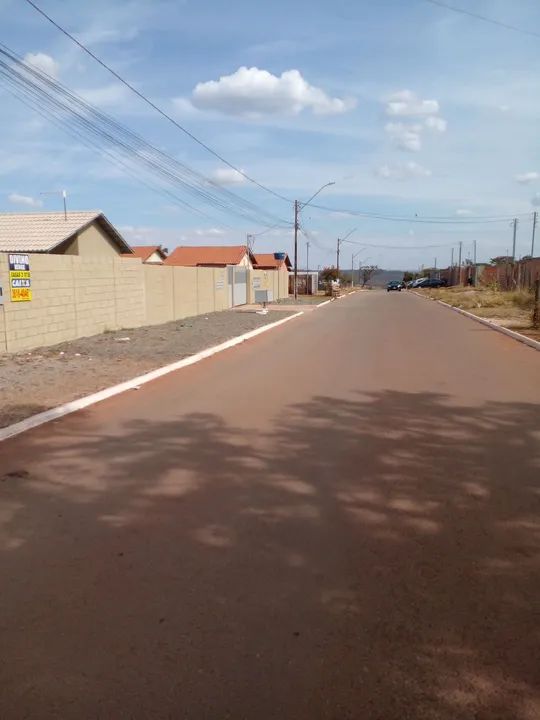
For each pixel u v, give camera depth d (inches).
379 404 327.0
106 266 703.1
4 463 225.3
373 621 123.9
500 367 461.7
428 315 1121.4
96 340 625.3
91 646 115.6
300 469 218.1
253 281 1540.4
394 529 167.6
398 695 102.7
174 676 106.9
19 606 129.7
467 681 106.2
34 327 554.3
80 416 299.3
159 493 194.9
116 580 140.2
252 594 134.0
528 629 121.3
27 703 100.7
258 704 100.3
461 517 175.6
